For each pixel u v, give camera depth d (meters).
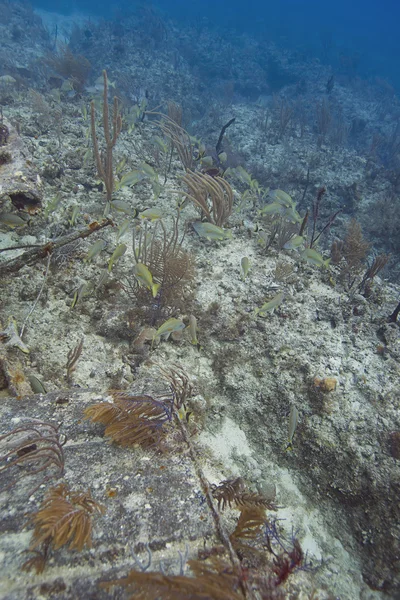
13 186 5.20
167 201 7.38
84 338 4.39
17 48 21.64
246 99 25.27
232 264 5.86
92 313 4.64
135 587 1.71
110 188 6.70
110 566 1.99
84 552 2.01
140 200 7.23
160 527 2.27
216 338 4.77
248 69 26.67
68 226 5.68
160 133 12.23
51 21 33.50
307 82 26.75
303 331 4.86
